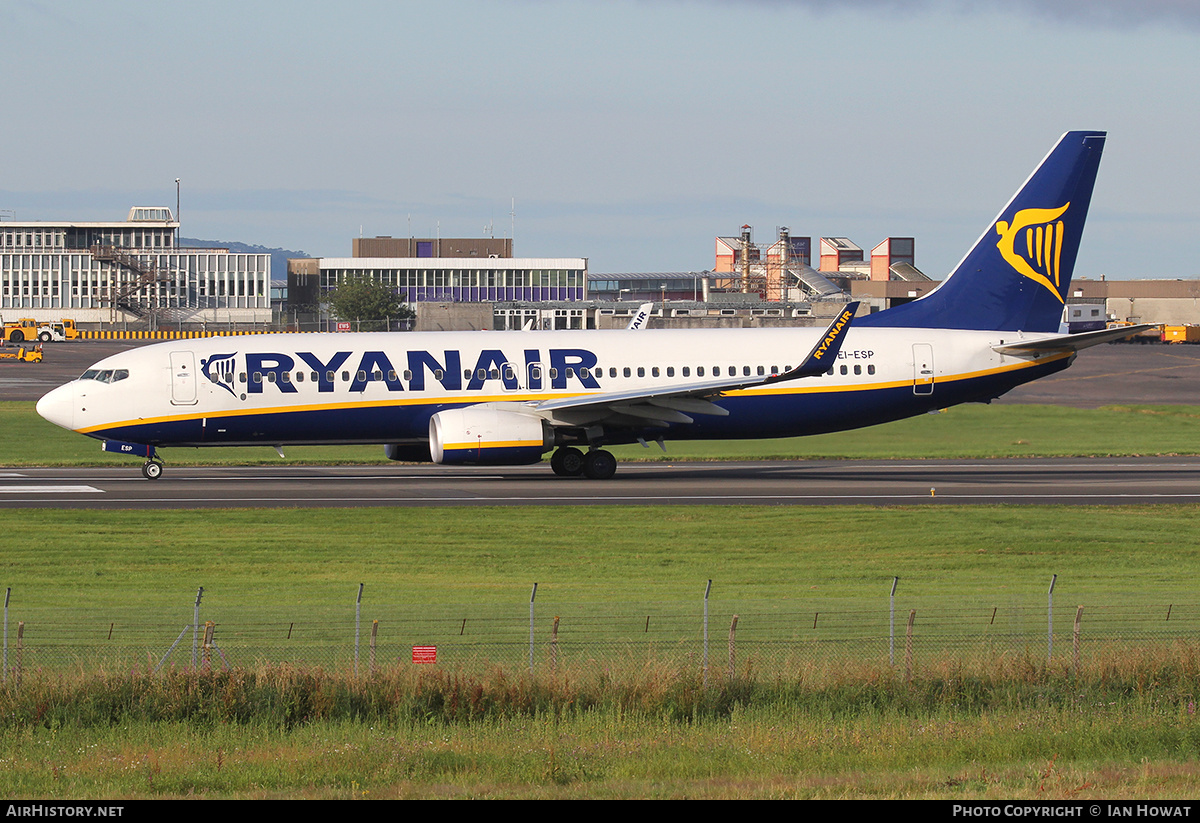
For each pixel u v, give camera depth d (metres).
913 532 144.62
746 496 175.62
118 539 138.12
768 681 81.50
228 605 103.19
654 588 112.56
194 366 188.62
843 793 63.25
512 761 68.06
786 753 70.19
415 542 137.38
